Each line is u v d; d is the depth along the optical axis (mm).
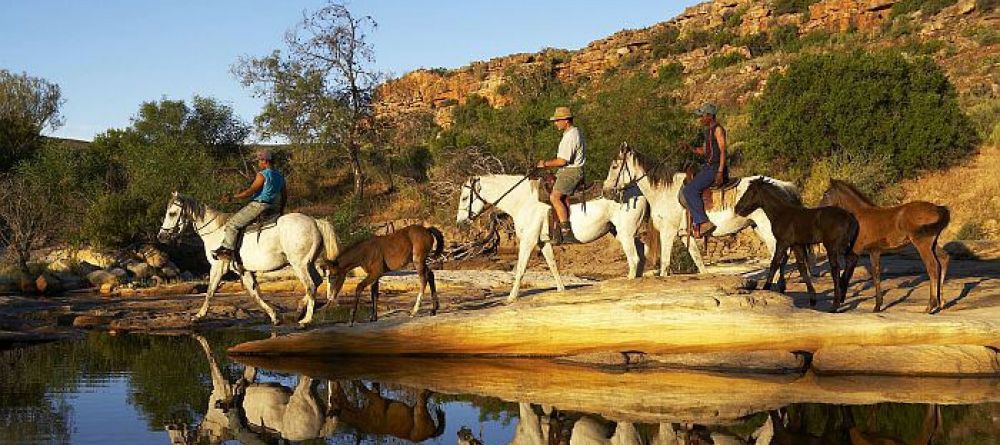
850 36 61656
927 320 11227
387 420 9188
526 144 39500
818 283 16281
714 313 11516
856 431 8305
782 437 8133
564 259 29281
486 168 38688
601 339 12055
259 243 14859
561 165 13312
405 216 39125
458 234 34875
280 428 8828
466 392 10477
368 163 44531
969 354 11133
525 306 12766
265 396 10320
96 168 35000
